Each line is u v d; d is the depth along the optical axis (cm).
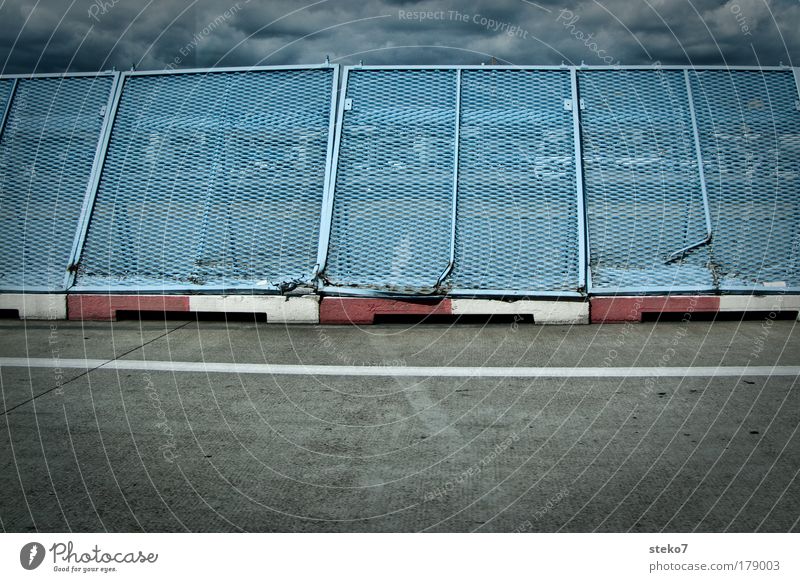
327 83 777
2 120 809
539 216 725
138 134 786
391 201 734
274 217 743
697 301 702
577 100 758
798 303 700
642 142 746
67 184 780
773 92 762
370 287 710
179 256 742
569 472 375
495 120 755
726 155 742
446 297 704
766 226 725
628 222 727
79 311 736
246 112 776
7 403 479
